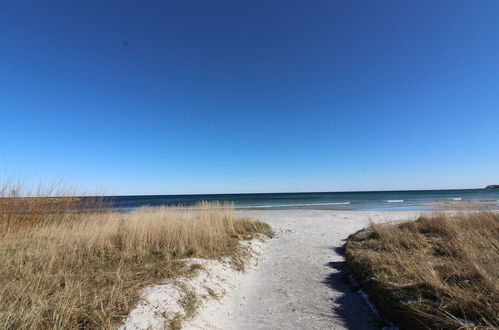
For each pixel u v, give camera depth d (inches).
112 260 230.4
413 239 295.0
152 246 276.4
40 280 166.9
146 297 149.9
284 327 161.6
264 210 994.1
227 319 171.3
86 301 141.8
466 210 409.4
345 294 208.7
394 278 192.4
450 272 182.5
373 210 929.5
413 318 142.3
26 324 115.1
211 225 363.9
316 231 481.7
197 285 187.0
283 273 262.8
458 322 125.3
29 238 262.4
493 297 137.6
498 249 224.4
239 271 255.1
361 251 281.4
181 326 139.9
